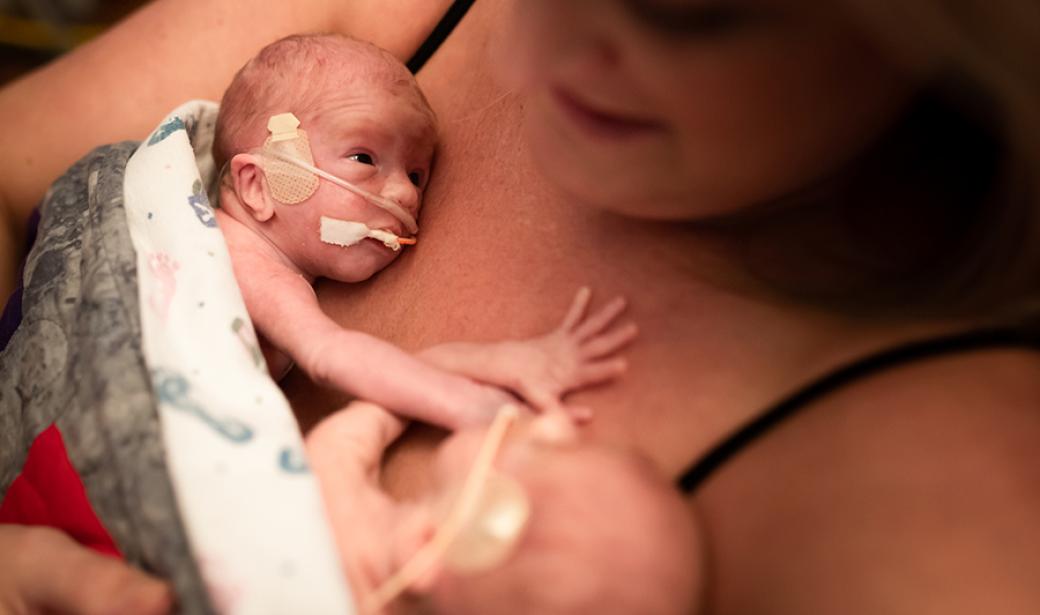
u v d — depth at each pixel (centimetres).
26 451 88
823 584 62
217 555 76
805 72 59
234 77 121
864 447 66
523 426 75
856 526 62
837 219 72
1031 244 62
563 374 84
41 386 89
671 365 80
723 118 62
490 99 114
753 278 79
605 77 64
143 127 130
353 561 77
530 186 101
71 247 98
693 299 83
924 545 60
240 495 78
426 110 116
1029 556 58
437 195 115
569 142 71
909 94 62
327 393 102
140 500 78
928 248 68
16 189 129
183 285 93
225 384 86
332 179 110
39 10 238
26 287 98
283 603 74
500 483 68
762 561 66
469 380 87
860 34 56
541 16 67
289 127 112
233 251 109
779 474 69
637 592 64
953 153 66
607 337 84
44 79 133
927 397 67
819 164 67
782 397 73
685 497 73
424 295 104
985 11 50
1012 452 63
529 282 94
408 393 87
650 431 78
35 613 78
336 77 114
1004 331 70
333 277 113
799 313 76
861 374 71
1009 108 55
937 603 57
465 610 66
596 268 90
